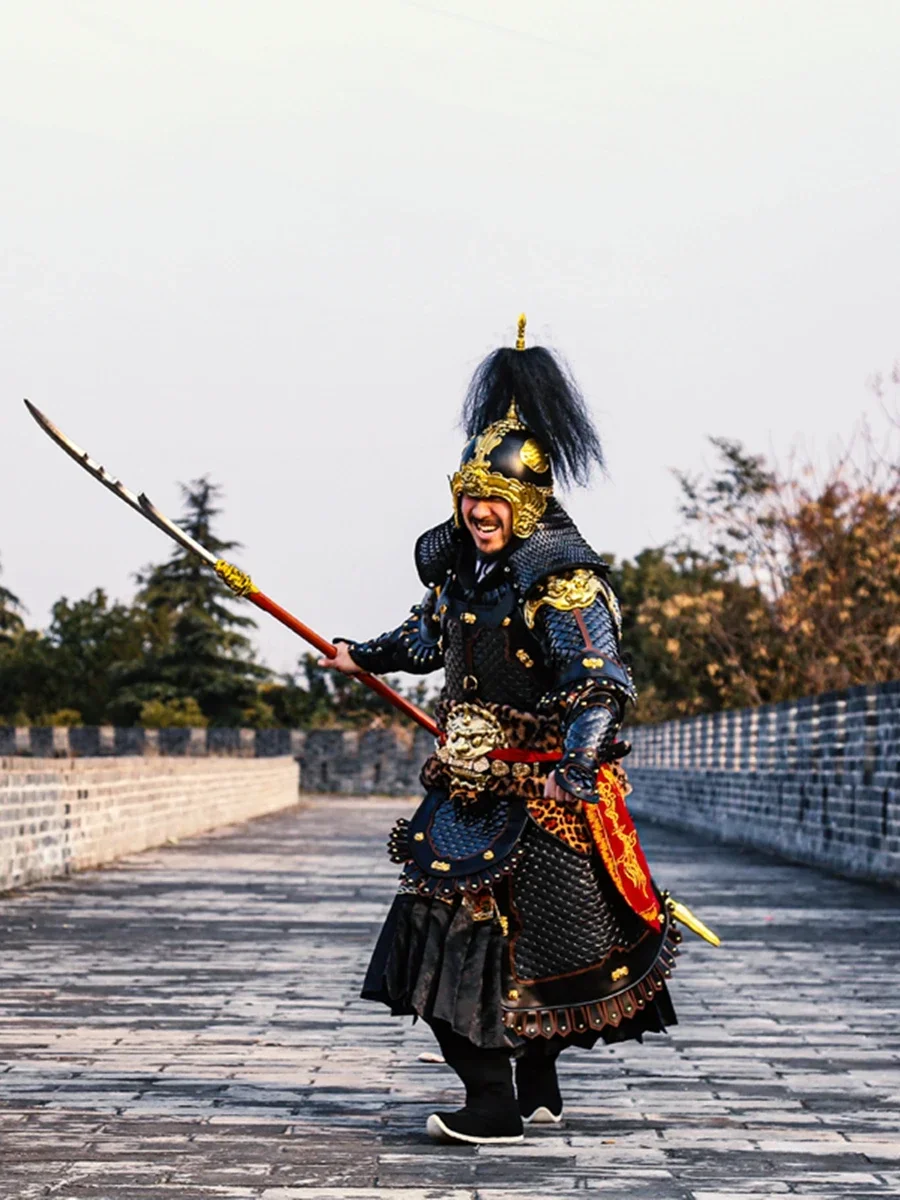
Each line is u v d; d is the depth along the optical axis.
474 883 5.46
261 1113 6.17
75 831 19.41
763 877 19.86
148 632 82.31
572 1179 5.23
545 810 5.55
